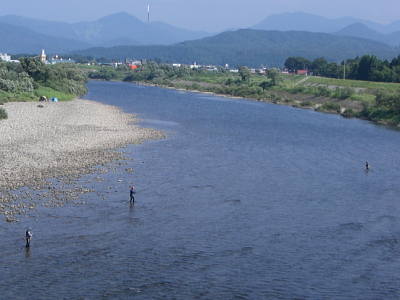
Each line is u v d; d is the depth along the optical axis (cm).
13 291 3212
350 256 4003
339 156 8462
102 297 3197
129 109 14700
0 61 18538
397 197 5841
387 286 3503
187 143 9019
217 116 14100
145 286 3369
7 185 5394
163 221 4659
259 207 5244
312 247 4162
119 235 4244
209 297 3253
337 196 5806
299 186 6212
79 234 4209
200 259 3838
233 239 4281
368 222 4862
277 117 14688
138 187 5766
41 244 3950
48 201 5000
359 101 17612
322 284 3506
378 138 10912
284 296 3319
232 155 8081
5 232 4138
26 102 14525
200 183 6119
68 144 8006
